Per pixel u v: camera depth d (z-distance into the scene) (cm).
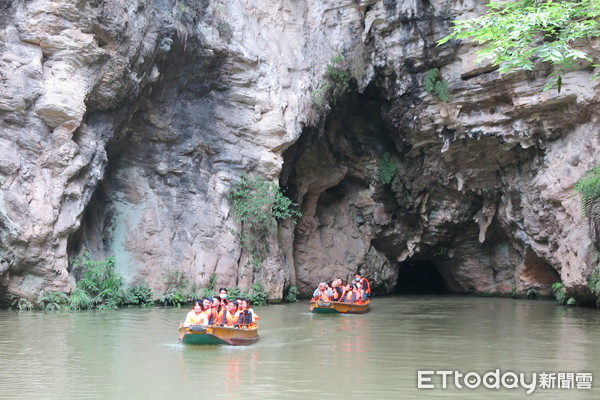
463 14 2480
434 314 2189
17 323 1644
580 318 2045
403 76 2655
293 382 1028
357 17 2728
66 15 1880
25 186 1855
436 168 2928
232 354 1286
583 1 1565
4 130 1836
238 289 2417
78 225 1967
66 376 1058
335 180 3002
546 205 2475
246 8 2608
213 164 2506
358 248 3114
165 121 2367
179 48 2278
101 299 2052
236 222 2503
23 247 1842
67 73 1900
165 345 1369
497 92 2486
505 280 3219
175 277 2280
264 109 2547
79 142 1969
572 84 2264
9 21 1858
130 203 2305
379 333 1653
